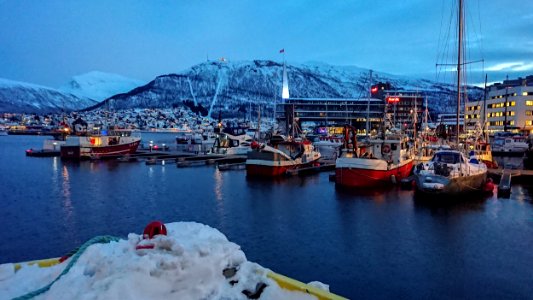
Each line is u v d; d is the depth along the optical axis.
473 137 53.75
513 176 37.53
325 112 150.38
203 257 4.55
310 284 4.96
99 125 72.81
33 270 4.87
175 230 5.58
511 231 19.34
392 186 33.22
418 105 136.38
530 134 93.62
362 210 24.36
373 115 142.25
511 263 14.75
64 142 67.69
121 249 4.88
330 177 37.84
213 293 4.27
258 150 41.06
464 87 44.41
